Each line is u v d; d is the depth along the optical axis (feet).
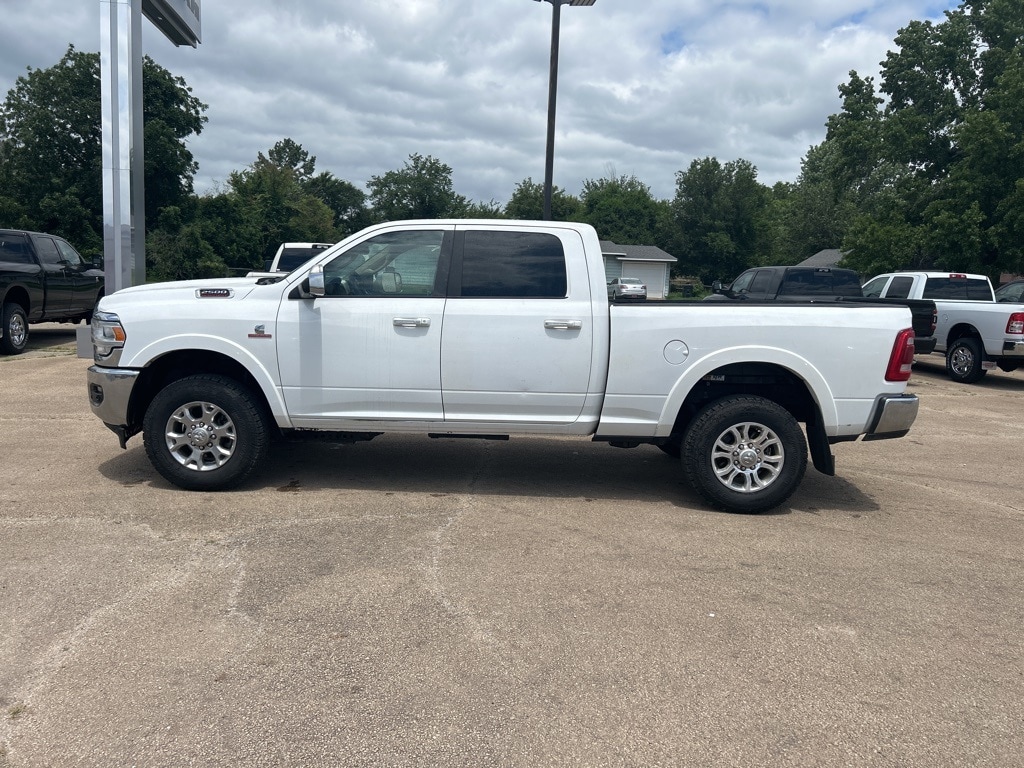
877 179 166.81
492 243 18.47
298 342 18.22
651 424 18.45
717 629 12.31
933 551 16.22
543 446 24.86
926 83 99.25
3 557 14.32
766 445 18.22
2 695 9.96
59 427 25.23
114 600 12.69
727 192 192.65
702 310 18.15
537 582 13.92
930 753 9.31
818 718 9.98
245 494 18.58
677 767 8.94
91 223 131.03
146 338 18.30
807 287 42.37
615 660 11.26
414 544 15.61
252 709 9.81
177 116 135.64
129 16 35.81
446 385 18.29
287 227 170.19
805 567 15.07
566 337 18.12
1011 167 76.13
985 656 11.69
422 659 11.14
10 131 128.98
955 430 30.76
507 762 8.94
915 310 43.39
